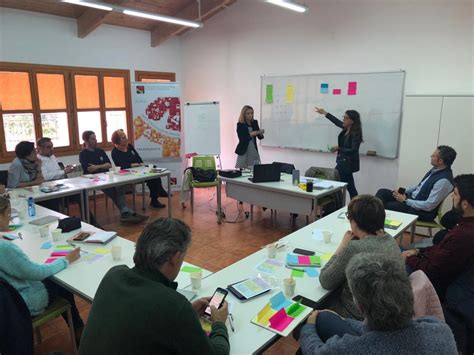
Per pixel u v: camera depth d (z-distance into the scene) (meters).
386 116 4.98
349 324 1.41
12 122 5.22
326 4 5.27
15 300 1.71
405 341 1.03
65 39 5.54
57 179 4.55
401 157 4.44
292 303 1.73
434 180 3.53
